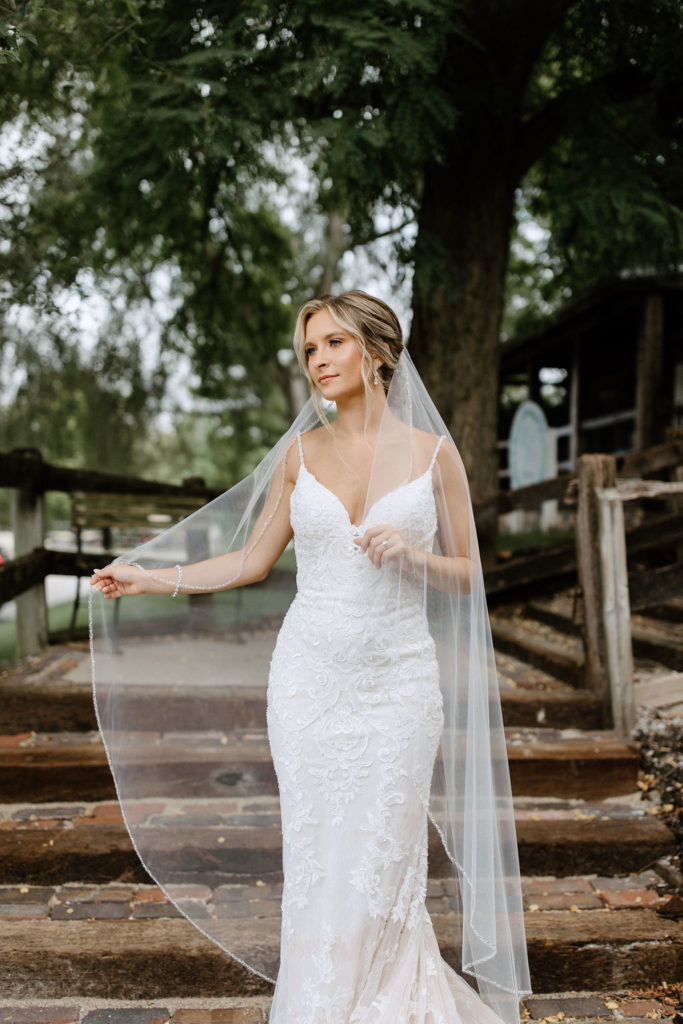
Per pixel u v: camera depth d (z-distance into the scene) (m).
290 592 4.20
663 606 6.19
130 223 8.04
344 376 2.27
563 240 5.96
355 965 2.02
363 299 2.29
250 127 4.38
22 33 2.94
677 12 4.38
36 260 5.89
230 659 4.19
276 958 2.52
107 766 3.41
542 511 11.08
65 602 11.52
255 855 2.92
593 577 4.07
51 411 11.55
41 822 3.20
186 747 3.42
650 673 4.89
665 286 8.95
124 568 2.43
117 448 12.20
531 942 2.60
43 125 5.20
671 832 3.13
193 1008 2.51
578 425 11.94
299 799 2.10
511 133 6.14
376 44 4.05
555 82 6.40
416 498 2.19
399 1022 1.99
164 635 4.44
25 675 4.48
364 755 2.08
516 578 5.12
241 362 15.35
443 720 2.30
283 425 22.45
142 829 2.96
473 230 6.22
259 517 2.48
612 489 4.05
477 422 6.28
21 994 2.53
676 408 9.70
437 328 6.34
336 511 2.16
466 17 5.21
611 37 5.14
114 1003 2.53
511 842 2.43
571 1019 2.46
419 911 2.15
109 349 11.50
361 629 2.11
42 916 2.74
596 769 3.52
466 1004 2.26
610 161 5.64
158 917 2.74
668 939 2.65
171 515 5.64
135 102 4.63
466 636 2.40
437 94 4.59
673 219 5.51
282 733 2.15
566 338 11.70
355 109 4.84
